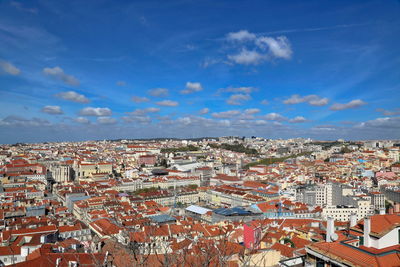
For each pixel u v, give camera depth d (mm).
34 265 101250
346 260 65312
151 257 76250
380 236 65312
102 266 79188
